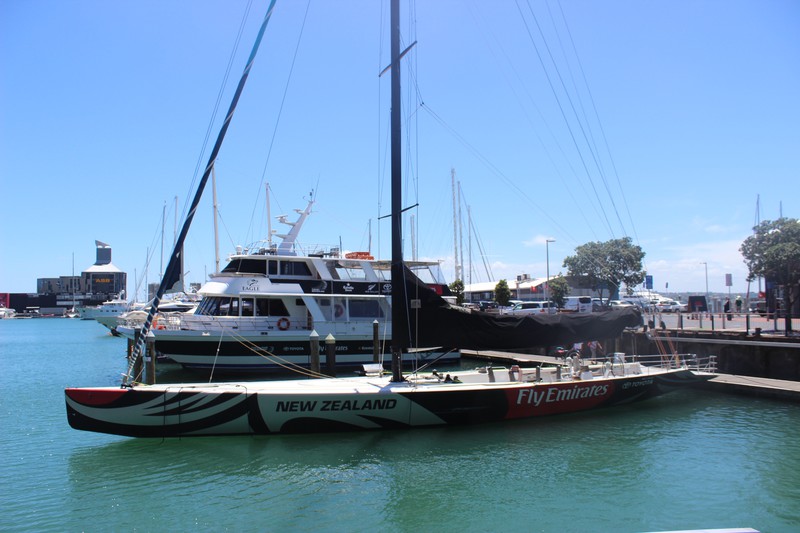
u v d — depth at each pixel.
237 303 22.25
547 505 9.46
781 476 10.77
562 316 14.35
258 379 21.20
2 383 23.12
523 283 63.59
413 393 12.73
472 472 10.92
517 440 12.81
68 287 154.12
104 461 11.41
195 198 12.67
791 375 18.17
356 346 23.00
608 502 9.60
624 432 13.55
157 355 23.64
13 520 8.84
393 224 13.22
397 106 13.20
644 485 10.35
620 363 16.36
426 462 11.41
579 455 11.92
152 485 10.22
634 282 55.66
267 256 22.58
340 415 12.34
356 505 9.43
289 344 21.89
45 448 12.52
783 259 26.61
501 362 26.84
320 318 22.56
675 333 22.48
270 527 8.62
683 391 18.08
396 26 13.22
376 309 23.88
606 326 14.72
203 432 11.91
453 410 13.07
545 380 15.13
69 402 11.11
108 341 51.53
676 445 12.60
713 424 14.32
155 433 11.70
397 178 13.20
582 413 14.79
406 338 13.26
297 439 12.34
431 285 25.44
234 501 9.55
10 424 14.98
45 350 40.94
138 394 11.54
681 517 9.02
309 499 9.66
